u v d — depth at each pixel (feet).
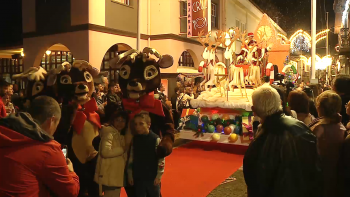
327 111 10.64
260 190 8.38
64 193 7.53
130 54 13.61
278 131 8.38
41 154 7.18
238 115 26.94
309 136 8.29
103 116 15.52
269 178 8.30
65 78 13.87
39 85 14.39
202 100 27.71
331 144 10.37
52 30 40.34
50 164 7.25
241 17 72.23
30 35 42.73
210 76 28.27
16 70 53.11
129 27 43.11
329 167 10.36
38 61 42.88
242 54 28.68
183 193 16.87
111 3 40.16
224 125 27.20
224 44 27.76
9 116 7.36
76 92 13.65
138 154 11.93
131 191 12.83
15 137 7.07
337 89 14.37
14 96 20.95
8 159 7.00
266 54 30.12
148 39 46.14
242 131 26.07
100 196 12.48
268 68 28.43
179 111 34.12
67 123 13.23
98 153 12.45
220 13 58.90
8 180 6.95
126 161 12.39
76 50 38.29
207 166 22.12
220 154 25.62
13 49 47.60
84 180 13.83
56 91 13.99
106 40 39.29
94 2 37.65
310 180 8.09
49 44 41.14
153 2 46.11
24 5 43.21
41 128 7.73
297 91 13.79
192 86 41.09
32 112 7.97
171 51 45.55
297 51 60.90
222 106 26.45
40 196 7.30
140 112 12.65
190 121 28.04
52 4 40.24
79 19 37.86
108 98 22.48
